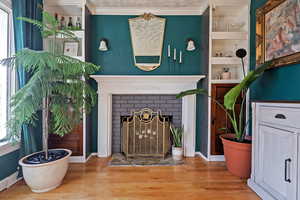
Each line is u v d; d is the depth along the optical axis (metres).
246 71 2.90
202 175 2.37
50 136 2.79
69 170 2.51
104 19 3.12
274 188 1.68
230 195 1.91
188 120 3.12
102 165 2.70
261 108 1.89
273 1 2.16
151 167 2.63
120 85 3.06
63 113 1.87
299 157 1.40
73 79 1.99
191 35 3.17
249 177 2.23
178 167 2.64
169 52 3.15
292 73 1.89
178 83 3.08
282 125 1.58
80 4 2.78
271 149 1.73
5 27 2.14
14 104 1.72
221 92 2.87
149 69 3.16
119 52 3.14
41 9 2.65
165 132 3.15
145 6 3.04
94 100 2.11
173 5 3.02
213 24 3.17
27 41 2.24
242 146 2.19
